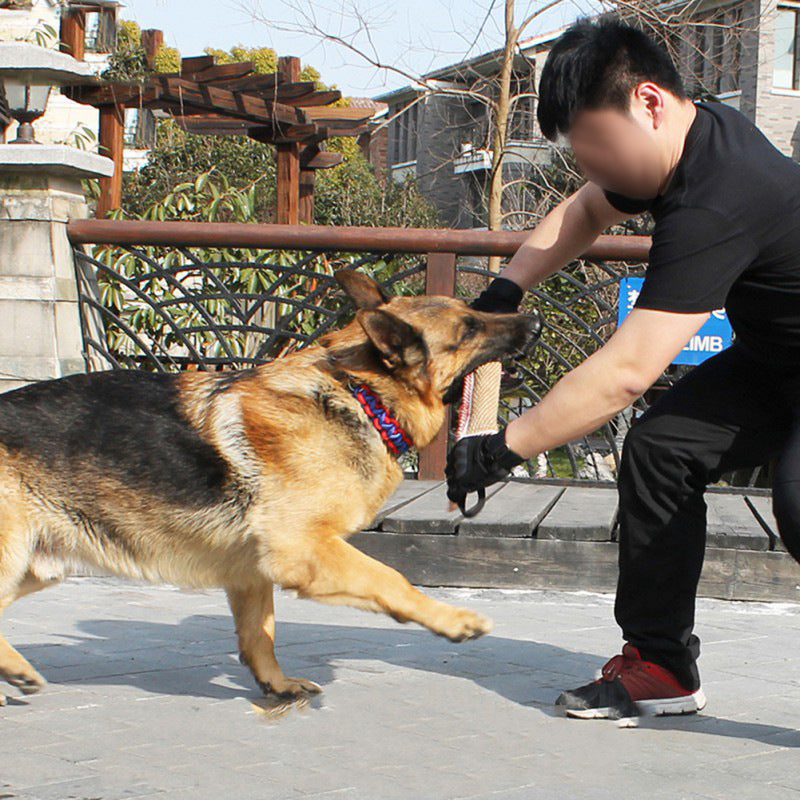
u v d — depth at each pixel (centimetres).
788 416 341
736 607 511
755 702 372
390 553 541
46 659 414
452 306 362
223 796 282
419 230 650
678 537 344
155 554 352
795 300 308
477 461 328
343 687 384
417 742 328
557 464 1112
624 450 345
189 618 484
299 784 292
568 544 531
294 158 1232
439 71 1463
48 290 657
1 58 654
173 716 350
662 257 304
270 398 345
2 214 660
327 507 336
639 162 303
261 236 664
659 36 1173
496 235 643
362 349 354
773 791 290
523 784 294
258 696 373
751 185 296
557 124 309
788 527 309
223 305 820
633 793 288
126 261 775
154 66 1493
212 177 1533
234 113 1169
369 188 1880
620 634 462
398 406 349
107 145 1155
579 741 331
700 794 288
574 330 830
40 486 346
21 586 364
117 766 303
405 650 436
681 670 352
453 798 283
